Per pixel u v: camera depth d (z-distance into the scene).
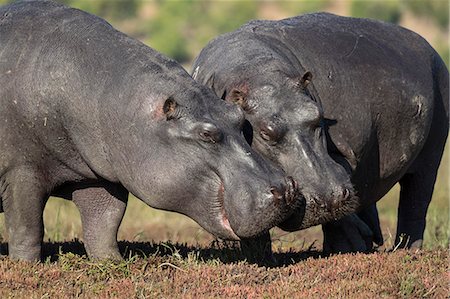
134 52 34.59
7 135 35.34
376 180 41.31
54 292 32.19
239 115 32.56
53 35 35.50
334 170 33.66
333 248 41.06
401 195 45.41
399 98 40.88
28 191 35.94
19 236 36.28
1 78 35.12
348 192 33.41
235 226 31.33
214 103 32.66
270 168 31.80
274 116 33.88
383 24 43.53
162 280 33.81
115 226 37.97
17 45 35.50
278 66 35.66
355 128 38.81
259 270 34.81
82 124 34.62
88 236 37.97
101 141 34.44
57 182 36.53
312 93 37.50
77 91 34.56
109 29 35.69
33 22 36.00
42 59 35.09
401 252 38.09
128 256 39.03
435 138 44.53
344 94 38.78
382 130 40.66
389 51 41.72
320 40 39.56
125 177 33.75
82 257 36.47
